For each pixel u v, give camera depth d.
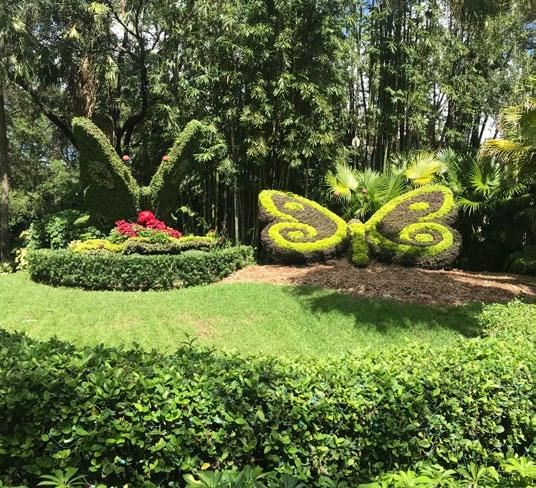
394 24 15.31
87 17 15.35
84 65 15.29
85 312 8.29
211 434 2.67
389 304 8.75
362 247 11.37
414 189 13.37
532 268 12.31
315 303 8.81
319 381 2.99
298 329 7.82
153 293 9.67
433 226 11.66
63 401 2.64
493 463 2.99
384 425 2.81
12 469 2.58
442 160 14.09
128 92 16.92
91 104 15.40
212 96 14.11
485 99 15.25
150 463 2.63
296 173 14.62
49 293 9.38
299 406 2.74
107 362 2.97
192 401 2.72
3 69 14.39
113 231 11.59
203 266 10.70
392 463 2.81
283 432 2.71
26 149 25.75
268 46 13.24
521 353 3.70
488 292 9.74
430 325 7.93
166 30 15.12
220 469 2.67
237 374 2.92
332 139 13.39
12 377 2.67
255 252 13.19
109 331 7.44
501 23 15.59
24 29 13.89
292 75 12.96
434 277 10.53
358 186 13.41
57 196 19.00
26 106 20.84
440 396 3.00
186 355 3.34
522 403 3.12
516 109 9.91
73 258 10.08
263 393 2.75
